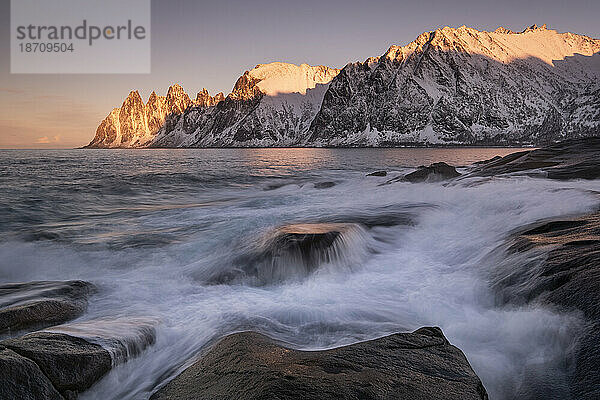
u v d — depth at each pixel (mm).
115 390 3248
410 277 5844
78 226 10383
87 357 3152
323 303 4980
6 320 3984
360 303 4934
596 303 3428
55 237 9117
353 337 3912
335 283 5871
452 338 3775
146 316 4562
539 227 6215
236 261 6863
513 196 9336
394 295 5207
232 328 4250
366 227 8352
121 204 14945
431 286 5238
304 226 7871
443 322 4242
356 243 7309
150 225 10531
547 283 4113
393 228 8477
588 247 4621
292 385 2535
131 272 6957
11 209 12539
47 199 14508
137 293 5574
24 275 7062
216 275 6539
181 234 9195
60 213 12594
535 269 4504
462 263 6129
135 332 3850
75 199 14953
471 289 4879
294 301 5109
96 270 7160
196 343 3984
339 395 2430
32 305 4328
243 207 13484
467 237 7332
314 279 6176
